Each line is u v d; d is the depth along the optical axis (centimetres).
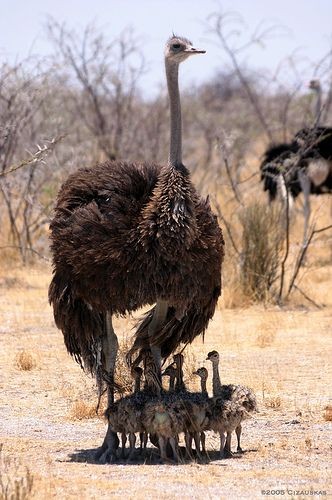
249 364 1905
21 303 2534
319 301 2586
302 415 1566
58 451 1380
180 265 1312
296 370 1858
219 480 1218
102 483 1197
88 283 1322
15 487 1145
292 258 2956
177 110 1395
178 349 1819
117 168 1382
